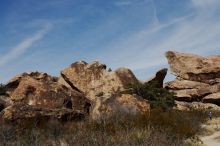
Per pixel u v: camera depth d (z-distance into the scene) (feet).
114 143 35.58
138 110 79.00
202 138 61.98
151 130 44.98
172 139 43.32
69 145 36.76
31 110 64.95
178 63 173.78
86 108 91.04
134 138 40.32
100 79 125.49
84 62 131.03
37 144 35.65
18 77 117.80
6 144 36.04
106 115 57.52
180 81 165.17
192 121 72.38
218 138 60.85
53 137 42.45
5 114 62.54
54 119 66.33
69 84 127.65
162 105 99.96
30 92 87.97
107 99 82.23
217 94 155.53
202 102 156.46
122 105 81.00
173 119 58.34
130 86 112.98
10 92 112.88
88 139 36.14
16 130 48.98
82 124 55.52
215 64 166.09
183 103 150.20
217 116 109.19
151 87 110.01
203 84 161.38
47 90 86.89
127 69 128.47
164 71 143.54
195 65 169.07
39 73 123.85
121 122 52.65
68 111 70.74
